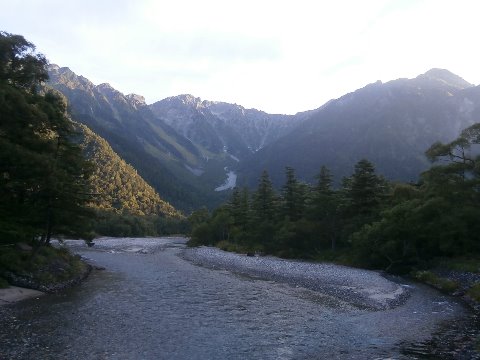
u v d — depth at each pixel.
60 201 33.81
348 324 21.62
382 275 41.12
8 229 31.69
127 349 16.72
